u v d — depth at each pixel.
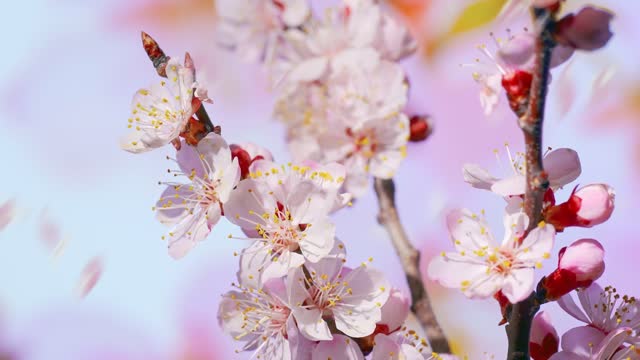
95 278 0.49
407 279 0.49
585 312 0.44
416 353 0.43
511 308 0.42
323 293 0.43
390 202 0.51
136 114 0.44
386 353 0.43
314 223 0.43
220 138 0.43
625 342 0.43
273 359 0.44
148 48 0.43
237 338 0.44
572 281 0.42
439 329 0.48
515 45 0.41
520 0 0.41
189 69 0.43
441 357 0.44
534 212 0.41
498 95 0.44
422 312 0.48
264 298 0.44
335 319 0.43
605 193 0.42
